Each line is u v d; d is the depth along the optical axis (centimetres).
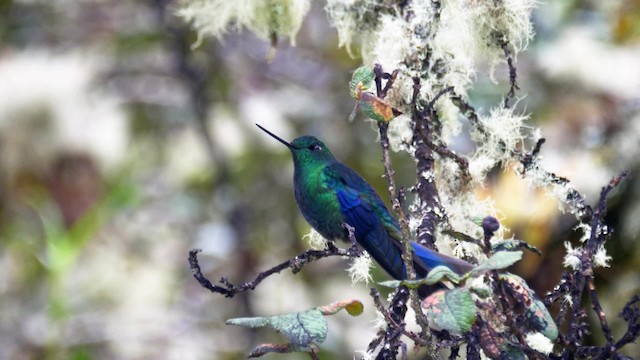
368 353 430
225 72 1216
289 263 455
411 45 501
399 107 505
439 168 532
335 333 1085
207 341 1193
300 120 1212
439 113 539
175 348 1187
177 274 1246
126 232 1252
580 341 425
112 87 1257
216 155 1192
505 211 721
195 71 1207
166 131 1259
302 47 1237
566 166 856
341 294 1120
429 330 393
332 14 577
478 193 579
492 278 418
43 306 1217
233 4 620
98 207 1059
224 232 1233
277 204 1189
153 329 1200
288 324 393
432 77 505
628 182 825
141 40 1217
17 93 1200
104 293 1212
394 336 420
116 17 1263
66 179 1202
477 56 550
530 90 985
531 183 503
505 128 523
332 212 588
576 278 425
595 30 1018
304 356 1059
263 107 1218
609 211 823
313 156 611
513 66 532
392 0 560
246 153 1202
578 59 983
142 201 1227
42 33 1269
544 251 738
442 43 518
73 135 1207
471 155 565
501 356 400
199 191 1259
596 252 442
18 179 1195
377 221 572
